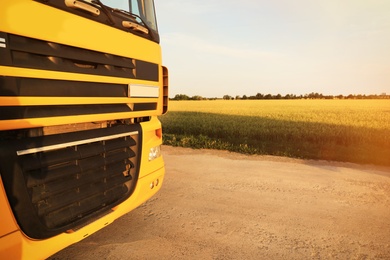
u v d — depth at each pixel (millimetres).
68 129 2500
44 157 2143
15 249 1938
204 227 3768
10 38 1804
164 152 8883
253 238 3508
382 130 13438
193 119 18812
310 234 3648
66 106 2258
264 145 10477
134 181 3111
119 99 2766
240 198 4883
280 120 18453
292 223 3953
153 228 3705
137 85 2994
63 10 2127
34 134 2115
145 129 3303
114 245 3256
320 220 4070
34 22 1924
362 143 11797
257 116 21672
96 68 2494
